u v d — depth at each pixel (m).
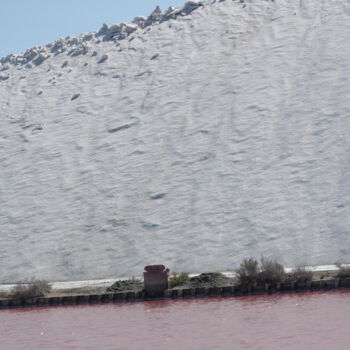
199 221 149.25
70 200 173.25
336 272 110.62
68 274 144.38
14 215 173.38
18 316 100.00
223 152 172.38
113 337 72.75
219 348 60.66
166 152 181.25
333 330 65.12
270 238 137.75
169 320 81.69
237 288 102.12
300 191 150.12
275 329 68.38
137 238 149.75
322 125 171.00
